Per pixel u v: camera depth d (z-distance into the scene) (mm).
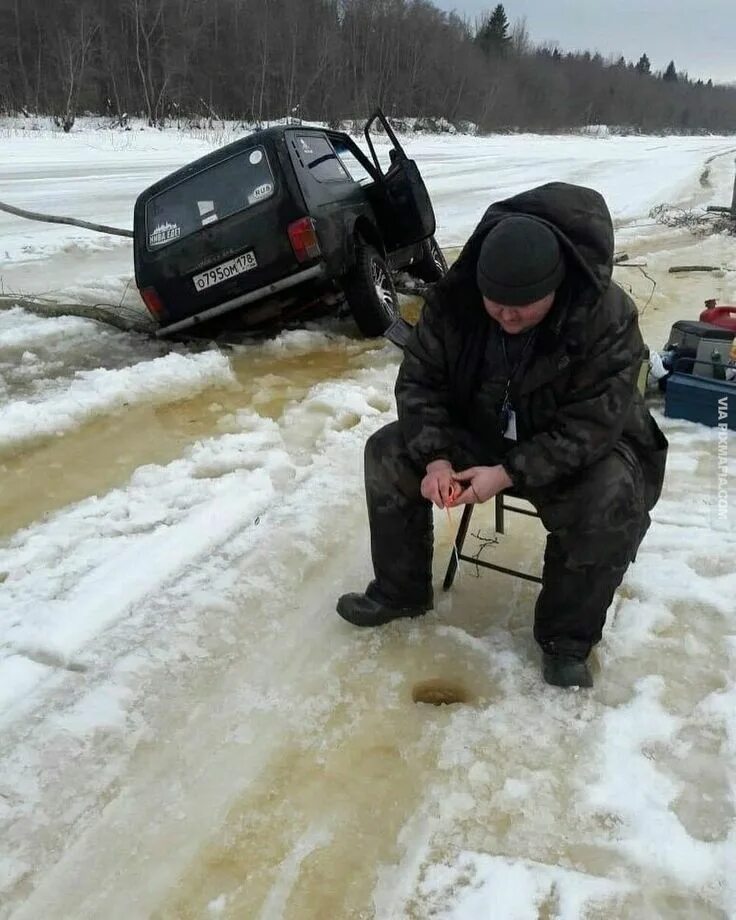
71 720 2361
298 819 2074
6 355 5539
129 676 2547
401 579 2695
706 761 2238
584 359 2148
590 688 2504
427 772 2213
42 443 4195
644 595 2943
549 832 2031
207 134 32219
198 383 5090
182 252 5590
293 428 4434
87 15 36875
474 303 2248
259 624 2824
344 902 1868
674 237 11047
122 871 1938
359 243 5922
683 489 3744
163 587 2998
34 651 2641
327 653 2684
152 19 39219
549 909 1843
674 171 23000
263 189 5492
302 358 5730
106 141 25344
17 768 2201
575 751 2270
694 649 2674
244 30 41938
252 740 2322
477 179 18047
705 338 4668
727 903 1854
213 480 3773
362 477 3869
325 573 3131
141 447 4184
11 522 3438
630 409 2189
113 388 4762
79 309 6305
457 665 2631
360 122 43500
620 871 1930
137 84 39125
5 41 36344
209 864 1958
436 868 1940
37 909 1846
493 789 2154
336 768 2229
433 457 2363
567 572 2357
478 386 2355
